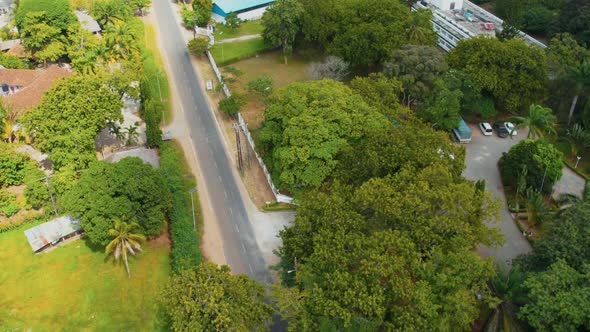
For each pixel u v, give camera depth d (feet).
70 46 396.37
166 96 379.55
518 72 322.96
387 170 230.27
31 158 305.73
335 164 250.57
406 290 174.50
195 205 279.69
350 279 178.29
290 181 256.93
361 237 191.21
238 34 470.80
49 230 252.83
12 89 361.30
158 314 220.02
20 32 402.93
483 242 206.08
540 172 267.59
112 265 243.40
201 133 339.57
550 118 295.89
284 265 228.43
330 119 261.24
